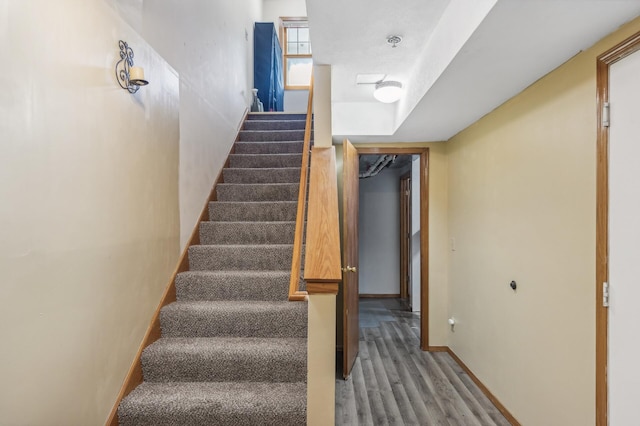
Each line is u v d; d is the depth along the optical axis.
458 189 3.39
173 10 2.41
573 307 1.78
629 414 1.46
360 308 5.46
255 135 4.27
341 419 2.43
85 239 1.49
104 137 1.61
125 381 1.80
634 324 1.44
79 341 1.46
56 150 1.32
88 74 1.50
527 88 2.19
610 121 1.56
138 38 1.90
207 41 3.10
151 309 2.09
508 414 2.40
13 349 1.14
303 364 1.96
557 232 1.91
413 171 5.21
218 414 1.72
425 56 2.24
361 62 2.47
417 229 5.20
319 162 2.36
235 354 1.96
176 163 2.43
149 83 2.03
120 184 1.75
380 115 3.45
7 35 1.12
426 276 3.72
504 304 2.48
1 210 1.10
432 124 3.06
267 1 6.08
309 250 1.67
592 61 1.65
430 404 2.62
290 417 1.72
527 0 1.29
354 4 1.78
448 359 3.49
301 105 6.18
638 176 1.42
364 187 6.38
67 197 1.38
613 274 1.54
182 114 2.55
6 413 1.12
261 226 2.87
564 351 1.85
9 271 1.13
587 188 1.69
